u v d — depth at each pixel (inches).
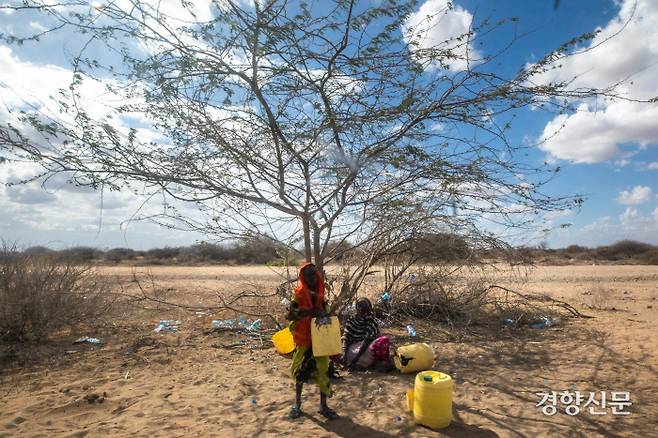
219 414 200.1
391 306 373.4
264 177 274.5
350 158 251.8
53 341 318.7
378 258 340.8
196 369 263.3
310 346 197.6
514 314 384.5
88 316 343.9
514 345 305.4
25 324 311.3
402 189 273.6
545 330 345.4
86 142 228.1
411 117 250.4
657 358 266.1
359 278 330.6
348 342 264.1
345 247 326.3
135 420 193.8
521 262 344.2
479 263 345.1
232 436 179.0
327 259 326.6
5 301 303.3
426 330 346.9
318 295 199.8
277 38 231.1
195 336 335.9
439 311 378.3
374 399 215.6
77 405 209.5
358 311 266.4
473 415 196.7
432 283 373.4
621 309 434.9
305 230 301.4
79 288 343.3
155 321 390.9
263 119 254.1
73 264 350.0
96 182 239.9
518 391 223.3
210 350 301.3
